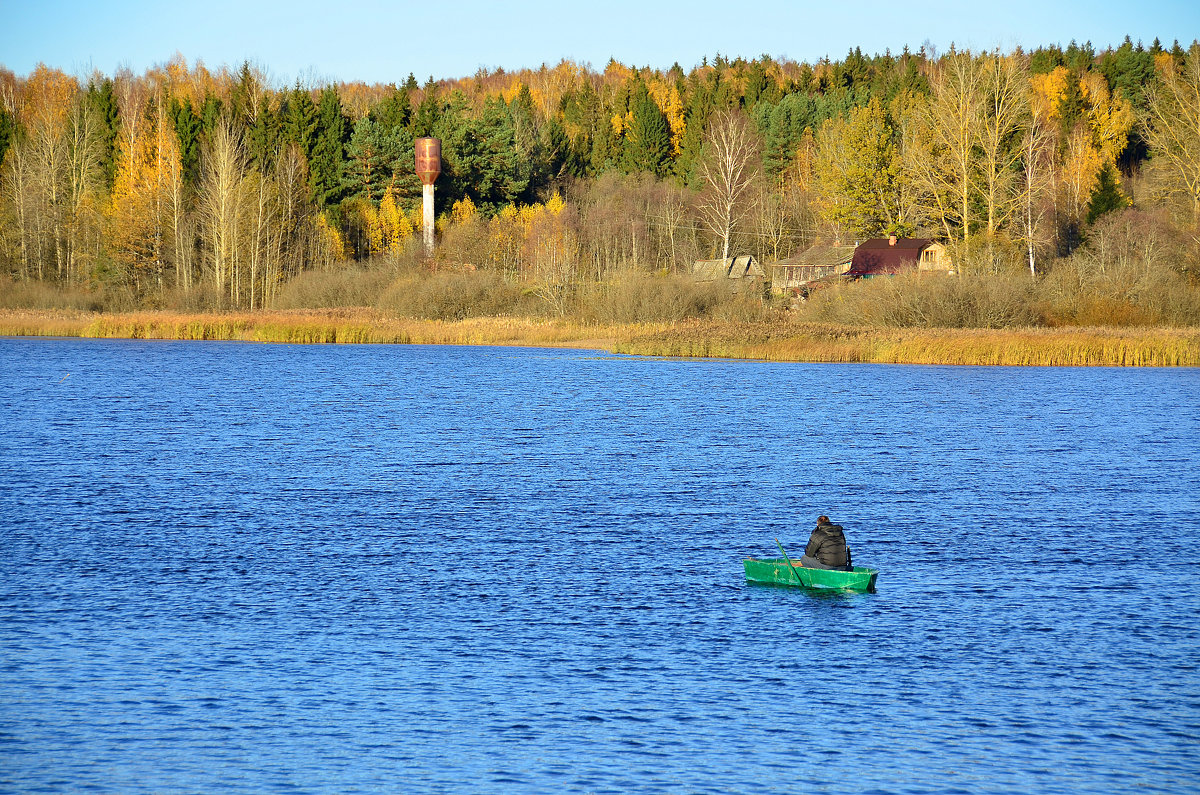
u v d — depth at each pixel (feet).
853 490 404.77
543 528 339.36
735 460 472.85
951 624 246.27
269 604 258.37
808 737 188.75
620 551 311.06
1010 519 354.33
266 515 354.95
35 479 413.18
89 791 168.96
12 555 299.17
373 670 217.36
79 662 219.82
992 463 466.29
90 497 380.17
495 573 286.05
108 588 269.64
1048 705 201.98
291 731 189.98
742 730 191.31
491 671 217.15
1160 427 579.89
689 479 426.10
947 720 195.83
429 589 271.28
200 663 220.23
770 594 269.44
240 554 303.48
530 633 239.30
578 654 226.79
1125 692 208.03
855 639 236.22
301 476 427.74
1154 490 403.75
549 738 187.73
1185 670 218.59
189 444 509.35
